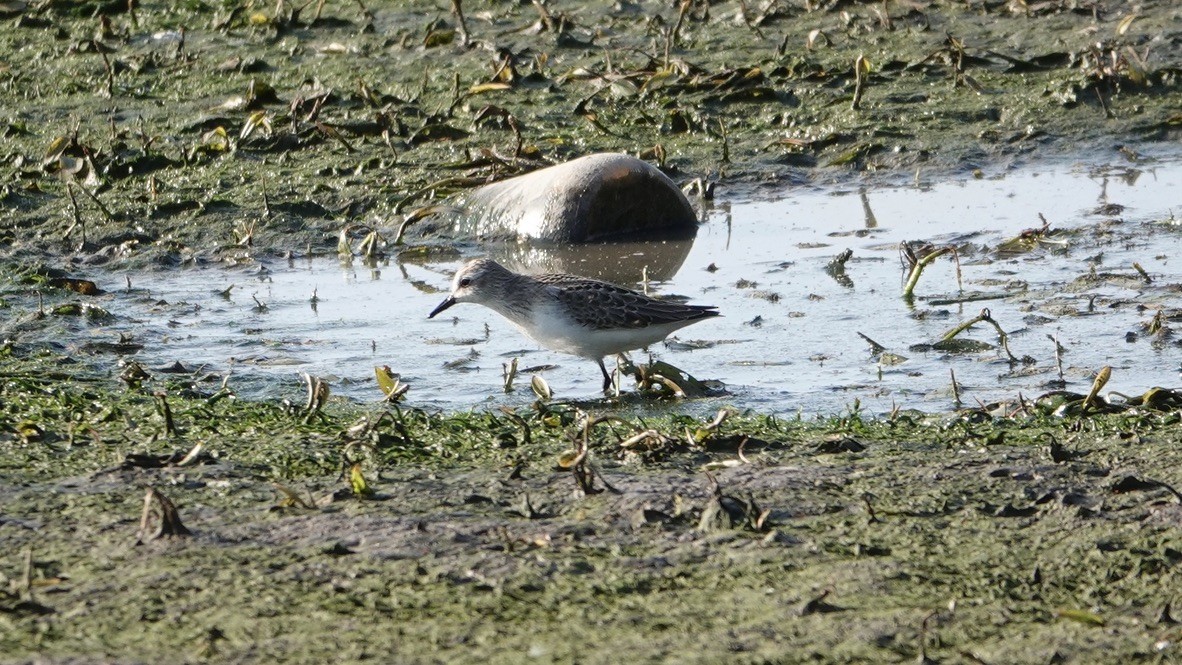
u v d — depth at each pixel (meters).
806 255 17.00
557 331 12.91
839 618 7.78
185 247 17.56
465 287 13.24
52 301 15.63
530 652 7.39
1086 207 18.38
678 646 7.46
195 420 11.52
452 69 23.84
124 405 12.00
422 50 24.70
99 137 21.30
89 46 25.27
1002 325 14.32
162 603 7.91
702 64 23.78
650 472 10.10
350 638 7.53
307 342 14.37
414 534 8.85
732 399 12.47
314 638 7.53
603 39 24.98
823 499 9.55
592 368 13.64
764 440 10.84
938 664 7.29
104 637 7.52
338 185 19.47
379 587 8.12
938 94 22.39
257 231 18.11
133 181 19.62
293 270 17.03
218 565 8.40
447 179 19.09
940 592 8.13
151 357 13.83
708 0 26.11
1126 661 7.35
